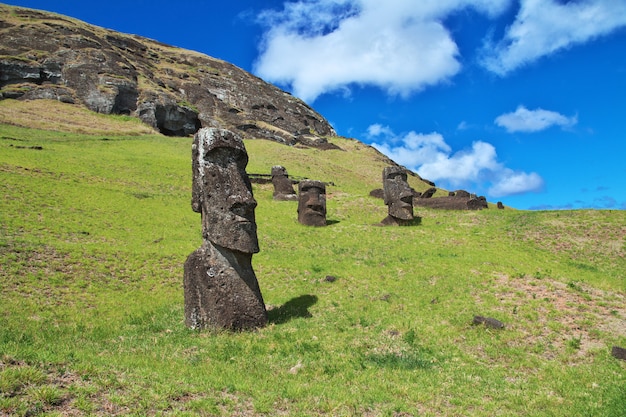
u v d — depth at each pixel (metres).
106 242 21.52
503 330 12.45
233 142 13.30
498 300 14.83
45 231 21.33
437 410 8.02
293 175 57.44
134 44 116.31
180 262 19.78
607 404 8.50
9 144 42.41
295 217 31.31
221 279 12.48
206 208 12.78
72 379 7.32
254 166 58.69
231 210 12.84
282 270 19.34
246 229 12.94
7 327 11.25
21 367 7.18
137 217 27.00
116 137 61.84
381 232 26.94
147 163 44.81
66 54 83.25
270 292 16.66
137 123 74.25
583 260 22.16
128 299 15.19
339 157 87.00
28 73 75.25
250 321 12.56
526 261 20.16
